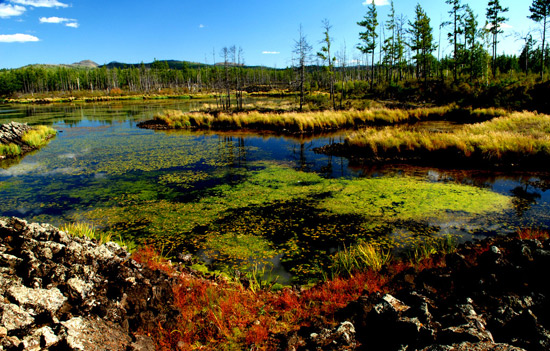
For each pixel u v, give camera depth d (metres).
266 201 10.62
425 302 4.40
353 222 8.89
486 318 4.13
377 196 10.87
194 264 6.94
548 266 4.86
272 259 7.14
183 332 4.48
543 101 25.34
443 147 15.12
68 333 3.65
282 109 35.47
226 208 10.05
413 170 13.98
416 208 9.74
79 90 104.25
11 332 3.63
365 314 4.55
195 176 13.79
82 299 4.37
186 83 116.12
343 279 6.03
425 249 7.10
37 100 79.75
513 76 36.56
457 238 7.80
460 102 29.56
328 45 37.12
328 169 14.59
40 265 4.71
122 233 8.42
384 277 5.92
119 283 4.86
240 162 16.30
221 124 28.78
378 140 16.48
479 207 9.70
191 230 8.56
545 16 33.12
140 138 24.25
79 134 26.69
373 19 45.38
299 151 18.72
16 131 22.98
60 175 14.36
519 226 8.37
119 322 4.32
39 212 9.97
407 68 62.59
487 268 5.17
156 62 117.06
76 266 4.80
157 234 8.35
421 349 3.47
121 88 112.88
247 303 5.39
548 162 13.33
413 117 27.06
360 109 32.56
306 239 8.00
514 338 3.74
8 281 4.31
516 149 13.83
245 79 99.94
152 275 5.47
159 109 48.25
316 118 26.64
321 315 4.88
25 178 13.95
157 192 11.70
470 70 41.94
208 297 5.39
